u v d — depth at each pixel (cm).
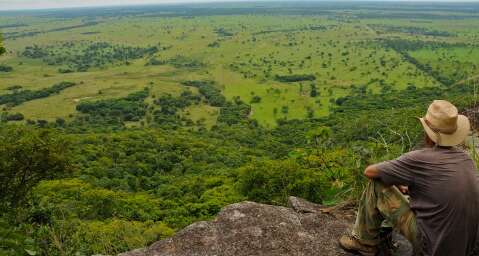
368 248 471
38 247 764
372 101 11075
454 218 371
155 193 4750
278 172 1666
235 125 11056
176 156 6612
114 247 865
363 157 643
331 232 529
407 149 639
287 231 526
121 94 15075
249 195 1803
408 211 418
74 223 1133
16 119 12100
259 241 511
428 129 393
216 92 15275
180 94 15200
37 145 1532
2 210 1377
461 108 905
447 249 375
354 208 586
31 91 15400
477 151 632
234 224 541
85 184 3988
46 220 1295
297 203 605
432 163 383
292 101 13950
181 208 3441
